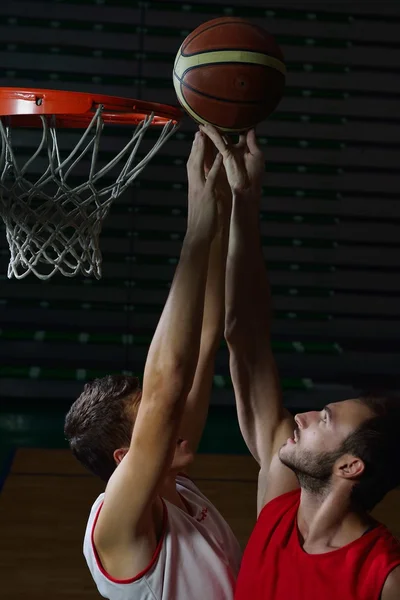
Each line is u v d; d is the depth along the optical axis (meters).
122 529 1.19
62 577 2.98
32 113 1.79
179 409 1.18
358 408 1.22
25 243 2.02
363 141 6.21
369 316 6.11
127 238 5.96
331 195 6.16
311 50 6.21
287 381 5.80
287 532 1.25
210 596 1.24
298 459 1.23
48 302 5.90
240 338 1.46
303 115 6.20
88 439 1.36
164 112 1.91
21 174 1.98
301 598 1.17
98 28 6.12
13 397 5.60
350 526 1.21
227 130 1.55
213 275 1.57
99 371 5.76
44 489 3.91
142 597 1.22
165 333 1.19
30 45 6.08
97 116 1.81
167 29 6.17
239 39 1.53
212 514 1.43
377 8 6.25
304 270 6.10
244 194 1.38
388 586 1.12
